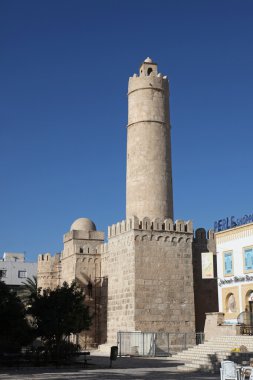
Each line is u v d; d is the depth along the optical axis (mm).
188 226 50125
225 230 45688
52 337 35000
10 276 106875
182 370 31766
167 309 47188
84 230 63250
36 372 29141
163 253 48375
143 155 51781
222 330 40906
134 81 54531
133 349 44219
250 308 41625
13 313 34156
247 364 28125
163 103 54031
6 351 35469
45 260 71250
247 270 42062
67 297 35688
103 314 57625
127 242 48656
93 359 40406
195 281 52938
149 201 50562
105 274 58531
